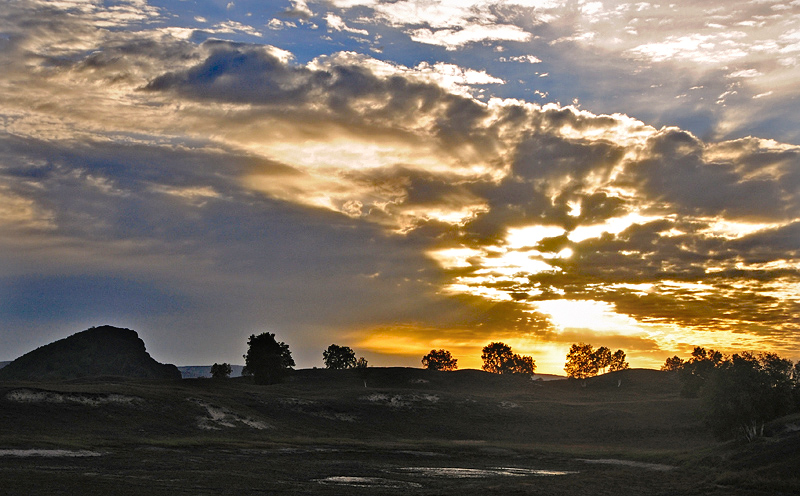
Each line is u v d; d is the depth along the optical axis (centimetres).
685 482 5344
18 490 3906
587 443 11606
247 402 11988
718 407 7544
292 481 5197
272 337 18138
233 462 6344
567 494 4697
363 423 12119
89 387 10038
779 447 5966
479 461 7969
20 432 7269
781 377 7356
